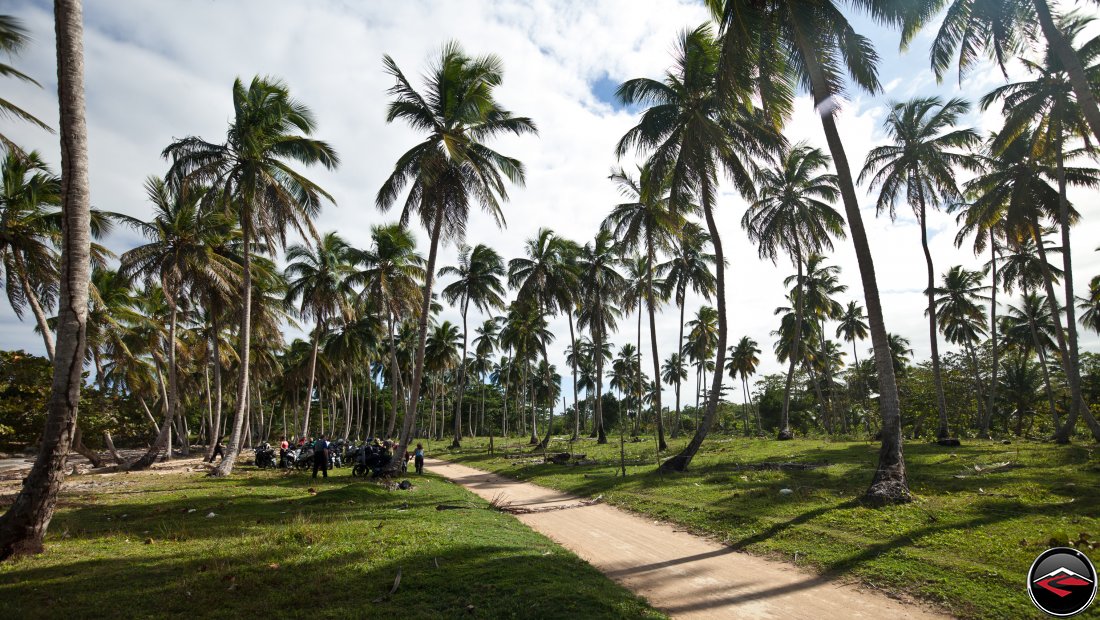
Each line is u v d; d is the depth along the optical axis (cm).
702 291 3700
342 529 926
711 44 1850
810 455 2045
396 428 8881
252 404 5681
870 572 713
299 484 1812
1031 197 2397
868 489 1122
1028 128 2239
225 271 2388
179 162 2047
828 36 1320
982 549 740
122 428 4559
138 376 3431
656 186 2014
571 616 543
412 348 5862
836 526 938
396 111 1980
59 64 851
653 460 2333
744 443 2891
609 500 1428
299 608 567
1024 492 1047
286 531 894
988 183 2509
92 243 2202
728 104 1563
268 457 2572
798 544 869
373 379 7488
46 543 850
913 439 2808
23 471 2419
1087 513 859
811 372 4541
